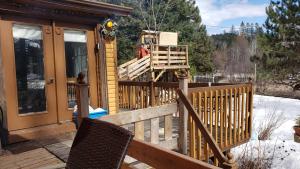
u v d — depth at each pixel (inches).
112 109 204.1
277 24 581.9
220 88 165.0
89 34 192.2
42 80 168.7
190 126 141.3
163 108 132.1
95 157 59.4
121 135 55.5
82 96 109.3
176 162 69.2
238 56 1448.1
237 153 206.7
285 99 593.3
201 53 957.8
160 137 155.6
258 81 733.9
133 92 277.3
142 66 544.7
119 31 976.3
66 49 179.8
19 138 155.3
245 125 194.4
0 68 148.3
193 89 147.4
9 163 124.2
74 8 168.4
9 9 149.0
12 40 154.6
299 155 208.2
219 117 169.2
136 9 1000.9
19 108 158.9
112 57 203.9
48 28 170.2
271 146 226.8
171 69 605.6
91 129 65.8
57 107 175.9
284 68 601.6
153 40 717.9
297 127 255.6
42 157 131.5
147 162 78.5
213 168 59.7
